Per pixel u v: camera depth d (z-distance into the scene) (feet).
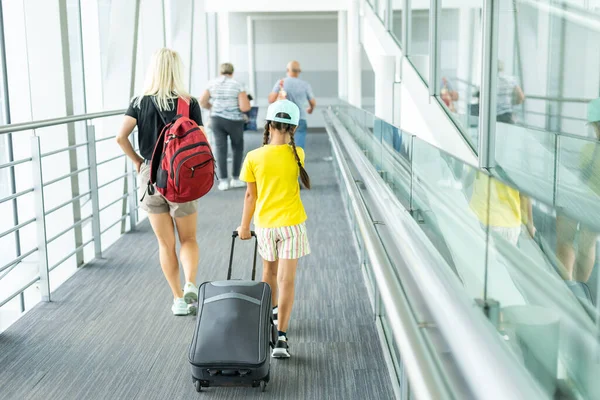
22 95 17.21
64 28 16.88
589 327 4.25
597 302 4.55
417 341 4.79
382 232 8.21
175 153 11.69
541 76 14.49
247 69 53.36
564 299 4.82
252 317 10.01
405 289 5.92
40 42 16.81
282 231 11.17
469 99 19.72
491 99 14.33
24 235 19.34
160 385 10.18
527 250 5.70
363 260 16.11
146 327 12.59
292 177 11.19
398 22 26.32
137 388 10.07
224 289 10.37
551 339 4.45
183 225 12.98
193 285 13.06
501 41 15.92
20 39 16.98
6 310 19.54
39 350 11.50
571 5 13.16
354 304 13.92
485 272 5.52
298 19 52.90
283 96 28.32
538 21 14.67
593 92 12.32
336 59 53.52
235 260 17.35
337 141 19.58
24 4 16.62
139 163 12.76
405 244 6.81
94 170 17.37
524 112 15.39
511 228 5.71
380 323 12.17
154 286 15.14
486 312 4.85
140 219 23.86
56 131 17.52
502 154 14.61
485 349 4.05
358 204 9.93
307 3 40.55
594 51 12.31
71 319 13.02
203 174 11.89
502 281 5.13
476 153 16.53
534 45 14.83
